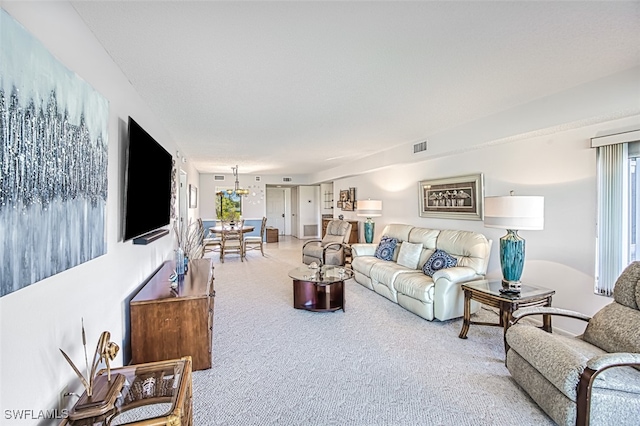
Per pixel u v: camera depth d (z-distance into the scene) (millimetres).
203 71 2279
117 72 2178
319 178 9344
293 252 8594
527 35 1814
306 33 1769
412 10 1555
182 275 3080
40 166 1160
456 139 3920
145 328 2348
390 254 5043
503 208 2793
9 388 1041
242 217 9922
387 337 3096
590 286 2883
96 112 1690
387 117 3512
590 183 2865
